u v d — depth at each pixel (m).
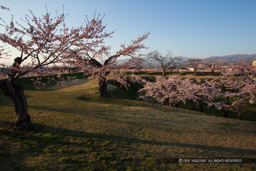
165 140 10.68
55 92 29.98
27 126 10.10
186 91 30.92
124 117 15.89
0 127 9.75
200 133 12.71
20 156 7.09
